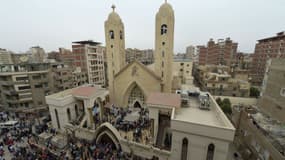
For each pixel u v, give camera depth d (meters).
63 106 31.73
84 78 66.62
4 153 26.62
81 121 32.88
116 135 25.48
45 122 38.06
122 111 37.09
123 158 24.06
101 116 35.53
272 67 30.89
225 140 18.11
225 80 55.03
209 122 20.75
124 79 39.28
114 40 38.47
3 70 42.50
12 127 35.00
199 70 81.19
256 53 84.69
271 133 22.69
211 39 107.94
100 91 36.81
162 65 35.62
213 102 26.48
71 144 27.91
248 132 27.62
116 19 37.47
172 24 33.47
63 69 53.38
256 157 24.05
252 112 31.77
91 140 28.81
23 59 52.16
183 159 21.05
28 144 28.66
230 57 98.88
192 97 31.31
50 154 24.86
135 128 29.12
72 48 69.75
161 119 27.05
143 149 24.09
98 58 73.38
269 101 30.97
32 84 44.91
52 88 49.81
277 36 69.56
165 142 25.92
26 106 44.59
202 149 19.59
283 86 26.97
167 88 36.88
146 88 37.31
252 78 81.69
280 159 18.11
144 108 37.47
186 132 19.78
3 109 46.47
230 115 40.16
